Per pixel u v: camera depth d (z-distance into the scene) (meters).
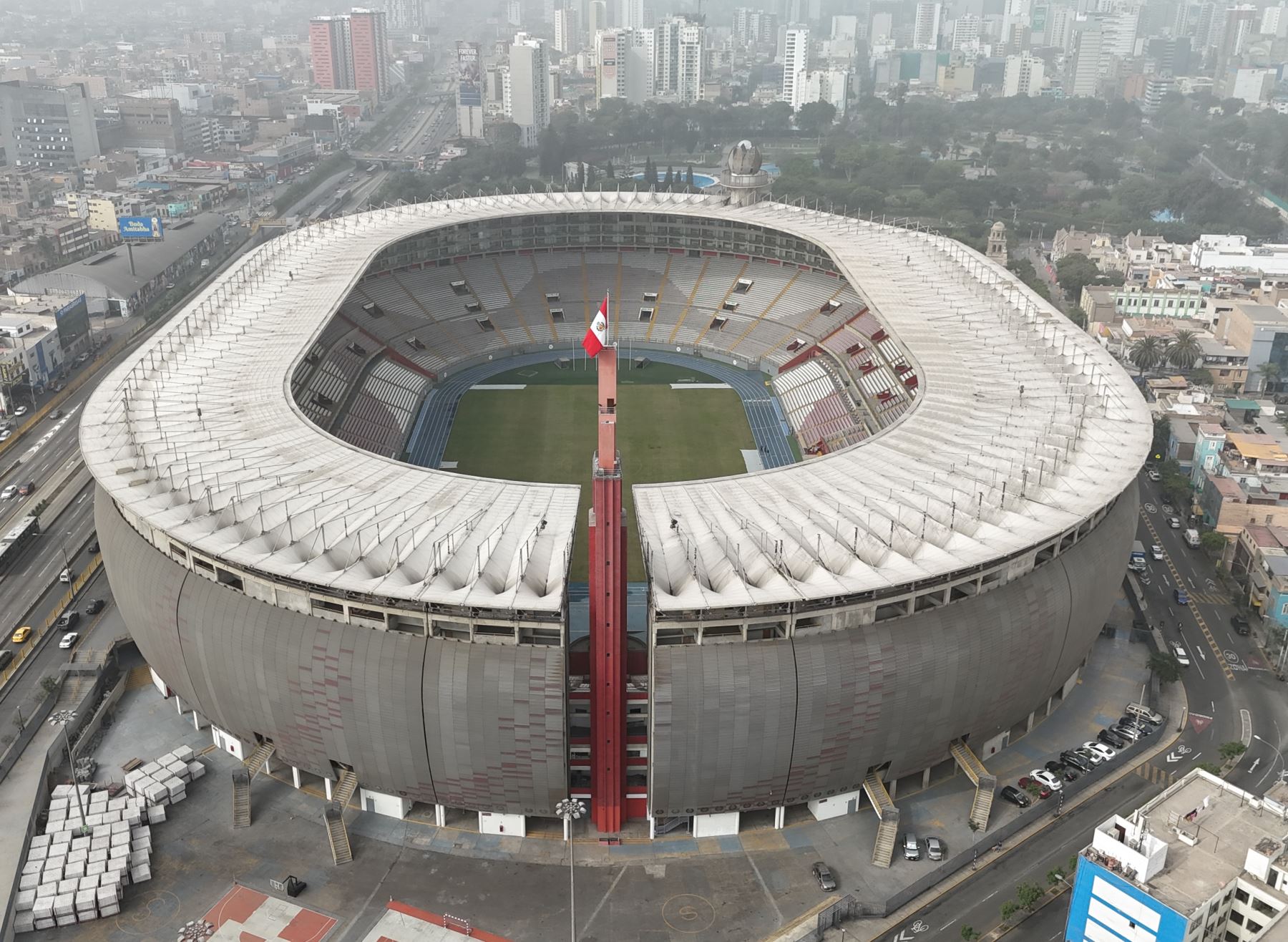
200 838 114.00
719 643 107.19
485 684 105.62
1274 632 146.88
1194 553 175.38
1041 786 119.69
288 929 102.31
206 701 123.38
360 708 109.50
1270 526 170.00
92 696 134.88
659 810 111.44
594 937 101.44
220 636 115.06
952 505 120.56
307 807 118.69
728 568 109.75
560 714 105.56
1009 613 116.38
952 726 116.94
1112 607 152.88
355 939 101.25
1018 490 128.25
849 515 122.75
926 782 121.69
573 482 193.50
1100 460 137.00
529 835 114.44
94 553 174.12
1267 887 88.69
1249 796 99.38
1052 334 186.00
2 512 187.62
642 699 110.94
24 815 115.88
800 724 108.19
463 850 112.25
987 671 115.56
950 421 150.25
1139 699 137.62
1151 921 87.88
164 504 123.69
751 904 105.25
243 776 115.94
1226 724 133.75
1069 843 113.75
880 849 110.00
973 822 114.69
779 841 113.56
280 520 121.00
